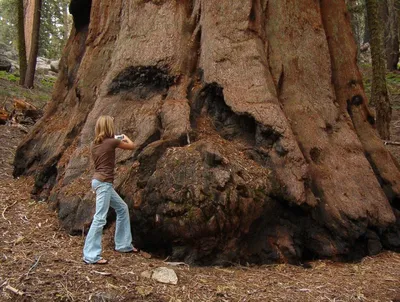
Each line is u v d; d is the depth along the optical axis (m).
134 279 4.86
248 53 6.98
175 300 4.50
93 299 4.41
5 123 14.16
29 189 8.27
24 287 4.52
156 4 7.60
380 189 7.08
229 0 7.27
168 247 5.87
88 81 8.25
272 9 7.57
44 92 19.95
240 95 6.72
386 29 25.02
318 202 6.45
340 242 6.36
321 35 7.81
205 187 5.62
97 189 5.46
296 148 6.36
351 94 8.07
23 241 5.92
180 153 5.98
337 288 5.13
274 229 6.12
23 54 19.52
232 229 5.71
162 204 5.68
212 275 5.28
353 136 7.41
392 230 6.96
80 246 5.89
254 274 5.47
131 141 6.21
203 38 7.31
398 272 5.89
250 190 5.85
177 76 7.10
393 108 18.44
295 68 7.39
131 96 7.29
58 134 8.62
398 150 12.34
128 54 7.45
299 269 5.80
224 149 6.27
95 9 8.58
